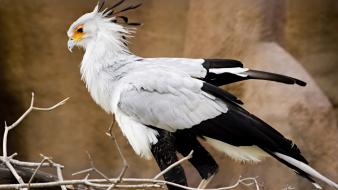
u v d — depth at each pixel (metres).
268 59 12.95
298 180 12.02
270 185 12.16
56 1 15.30
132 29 9.73
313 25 16.70
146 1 15.11
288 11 16.66
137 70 8.89
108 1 14.85
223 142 8.73
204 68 8.81
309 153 12.20
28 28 15.41
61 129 15.41
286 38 16.47
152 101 8.64
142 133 8.71
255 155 8.78
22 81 15.52
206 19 13.74
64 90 15.37
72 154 15.30
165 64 8.93
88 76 9.16
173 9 15.12
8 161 8.17
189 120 8.59
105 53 9.09
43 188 8.41
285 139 8.45
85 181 7.41
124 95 8.73
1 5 15.41
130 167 14.89
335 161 12.27
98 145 15.27
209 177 8.96
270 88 12.59
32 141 15.54
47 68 15.41
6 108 15.67
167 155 8.73
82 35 9.27
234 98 8.59
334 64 16.66
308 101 12.44
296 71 12.76
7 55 15.52
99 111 15.27
